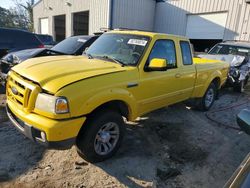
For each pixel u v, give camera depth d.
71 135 3.11
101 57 4.32
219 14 16.77
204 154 4.20
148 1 20.11
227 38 16.48
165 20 20.09
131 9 19.33
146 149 4.21
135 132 4.83
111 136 3.72
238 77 8.73
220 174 3.67
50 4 26.03
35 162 3.61
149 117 5.67
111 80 3.53
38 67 3.56
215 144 4.61
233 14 15.98
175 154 4.13
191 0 18.06
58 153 3.88
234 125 5.64
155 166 3.73
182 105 6.77
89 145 3.42
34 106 3.15
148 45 4.18
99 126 3.45
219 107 7.09
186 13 18.52
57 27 27.00
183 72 5.02
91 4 20.47
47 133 2.96
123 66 3.94
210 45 18.22
